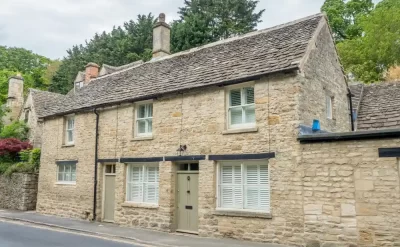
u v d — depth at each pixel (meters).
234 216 11.80
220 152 12.45
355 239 9.52
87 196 16.92
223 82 12.43
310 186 10.38
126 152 15.57
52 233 13.25
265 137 11.45
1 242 11.15
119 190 15.55
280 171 10.98
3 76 48.06
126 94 16.23
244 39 15.35
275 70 11.29
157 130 14.55
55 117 19.78
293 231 10.51
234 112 12.67
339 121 14.32
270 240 10.93
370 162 9.52
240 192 12.05
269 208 11.24
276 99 11.41
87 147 17.41
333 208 9.94
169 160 13.88
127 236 12.36
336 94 14.34
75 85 33.34
